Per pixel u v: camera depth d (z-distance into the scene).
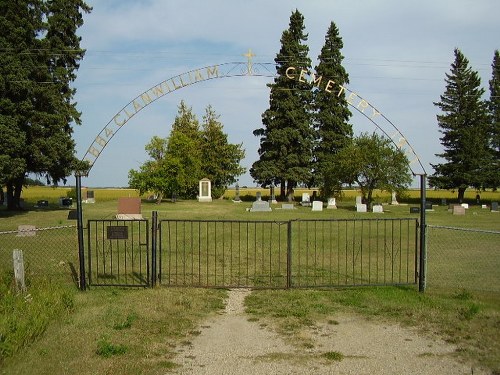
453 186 58.25
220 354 6.16
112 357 5.93
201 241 18.53
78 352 6.04
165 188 54.22
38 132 32.81
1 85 29.56
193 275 11.82
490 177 56.66
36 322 6.73
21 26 31.78
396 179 42.34
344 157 43.91
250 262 13.88
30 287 8.72
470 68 56.94
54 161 34.56
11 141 29.34
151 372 5.52
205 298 9.02
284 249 16.55
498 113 58.53
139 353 6.09
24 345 6.11
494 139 57.72
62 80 36.72
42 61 33.84
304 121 57.31
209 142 69.12
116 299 8.79
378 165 42.31
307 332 7.08
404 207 48.44
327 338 6.81
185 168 59.50
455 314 7.88
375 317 7.84
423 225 9.72
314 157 59.47
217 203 55.06
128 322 7.22
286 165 57.91
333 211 40.62
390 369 5.70
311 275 11.88
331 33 55.47
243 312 8.17
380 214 37.16
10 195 37.59
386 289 9.80
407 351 6.30
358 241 18.97
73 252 15.13
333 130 59.12
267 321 7.63
